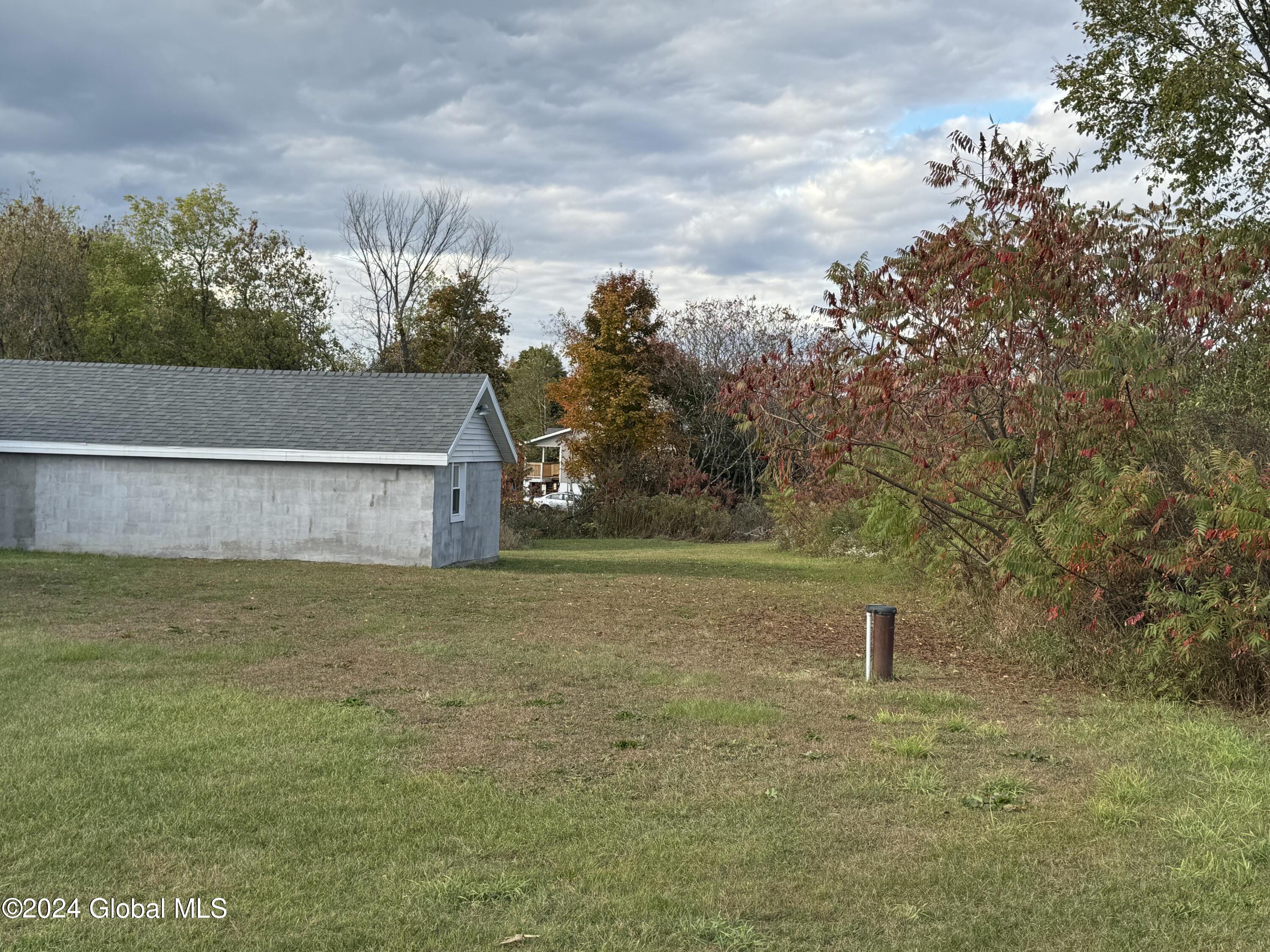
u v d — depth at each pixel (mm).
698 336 44250
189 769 6703
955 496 13406
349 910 4699
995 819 6082
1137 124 18875
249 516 22047
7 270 44469
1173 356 11234
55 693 8781
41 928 4449
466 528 23750
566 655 11328
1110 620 10898
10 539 22469
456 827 5781
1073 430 10617
